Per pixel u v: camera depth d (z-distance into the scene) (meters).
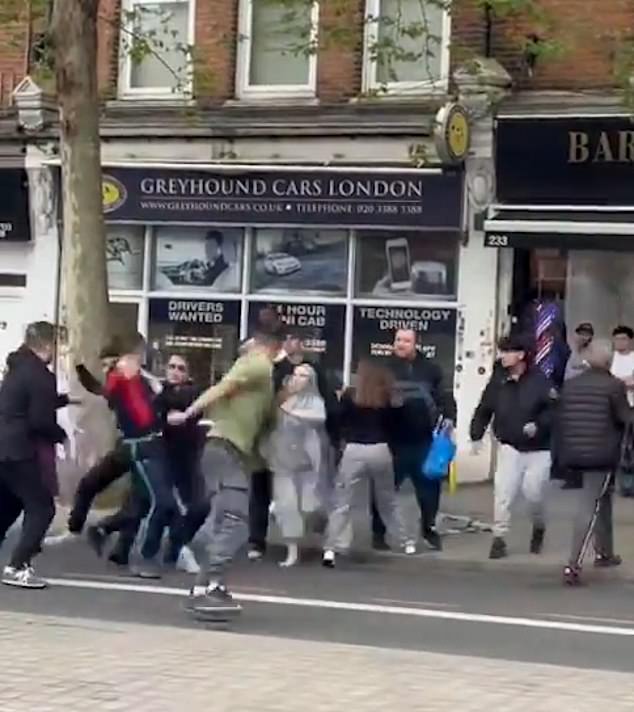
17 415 10.38
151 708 6.43
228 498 9.23
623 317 17.31
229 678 7.09
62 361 16.77
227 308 18.91
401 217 17.83
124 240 19.42
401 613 9.81
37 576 10.88
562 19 16.69
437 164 17.34
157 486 11.14
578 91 16.80
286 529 11.84
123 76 19.39
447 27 17.72
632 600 10.66
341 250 18.34
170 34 18.53
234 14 18.78
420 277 17.95
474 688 7.00
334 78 18.19
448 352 17.77
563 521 13.94
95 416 13.52
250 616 9.52
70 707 6.41
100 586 10.58
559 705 6.69
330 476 12.00
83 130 14.27
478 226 17.53
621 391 11.26
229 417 9.28
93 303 14.27
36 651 7.65
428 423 12.30
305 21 18.14
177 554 11.40
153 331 19.28
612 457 11.20
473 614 9.88
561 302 17.52
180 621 9.28
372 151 17.95
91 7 14.20
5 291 20.08
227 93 18.75
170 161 18.97
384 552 12.26
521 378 12.03
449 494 16.03
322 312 18.41
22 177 19.75
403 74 18.03
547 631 9.34
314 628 9.16
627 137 16.61
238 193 18.58
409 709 6.53
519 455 12.02
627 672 7.95
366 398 11.91
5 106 19.77
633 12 16.73
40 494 10.45
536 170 17.12
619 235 16.41
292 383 11.80
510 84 17.11
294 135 18.31
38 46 19.06
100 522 11.63
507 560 11.99
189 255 19.12
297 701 6.63
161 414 11.20
